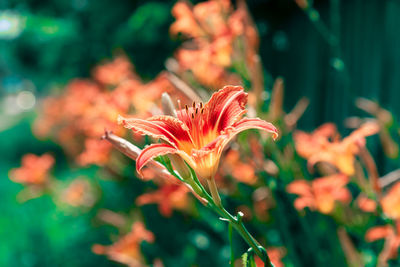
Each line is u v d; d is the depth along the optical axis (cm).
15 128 1185
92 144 318
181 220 408
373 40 358
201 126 123
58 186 404
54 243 455
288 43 462
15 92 1925
